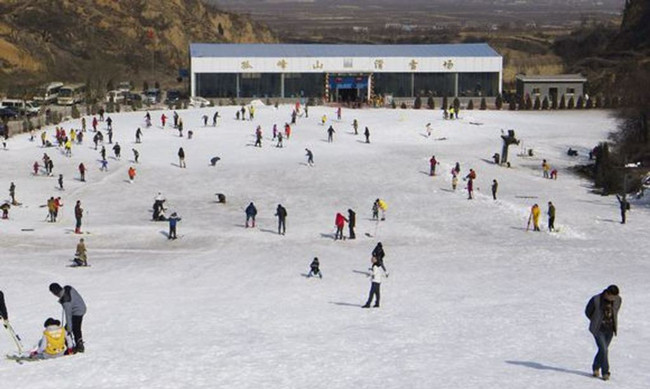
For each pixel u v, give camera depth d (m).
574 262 61.41
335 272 58.94
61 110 149.75
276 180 99.12
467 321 42.22
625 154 117.31
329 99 169.25
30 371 33.44
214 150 114.62
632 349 36.06
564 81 174.75
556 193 94.12
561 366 33.38
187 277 57.81
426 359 34.81
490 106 167.25
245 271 59.69
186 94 175.12
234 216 82.88
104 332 40.62
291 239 72.31
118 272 59.62
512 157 116.25
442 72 172.00
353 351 36.25
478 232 75.06
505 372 32.59
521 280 54.69
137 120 133.88
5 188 94.12
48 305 48.09
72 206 86.88
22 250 68.00
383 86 171.50
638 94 129.38
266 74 167.88
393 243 70.69
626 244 69.12
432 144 122.94
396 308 46.31
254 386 31.34
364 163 107.62
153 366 33.94
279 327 41.50
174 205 87.94
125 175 101.44
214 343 37.94
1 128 121.44
